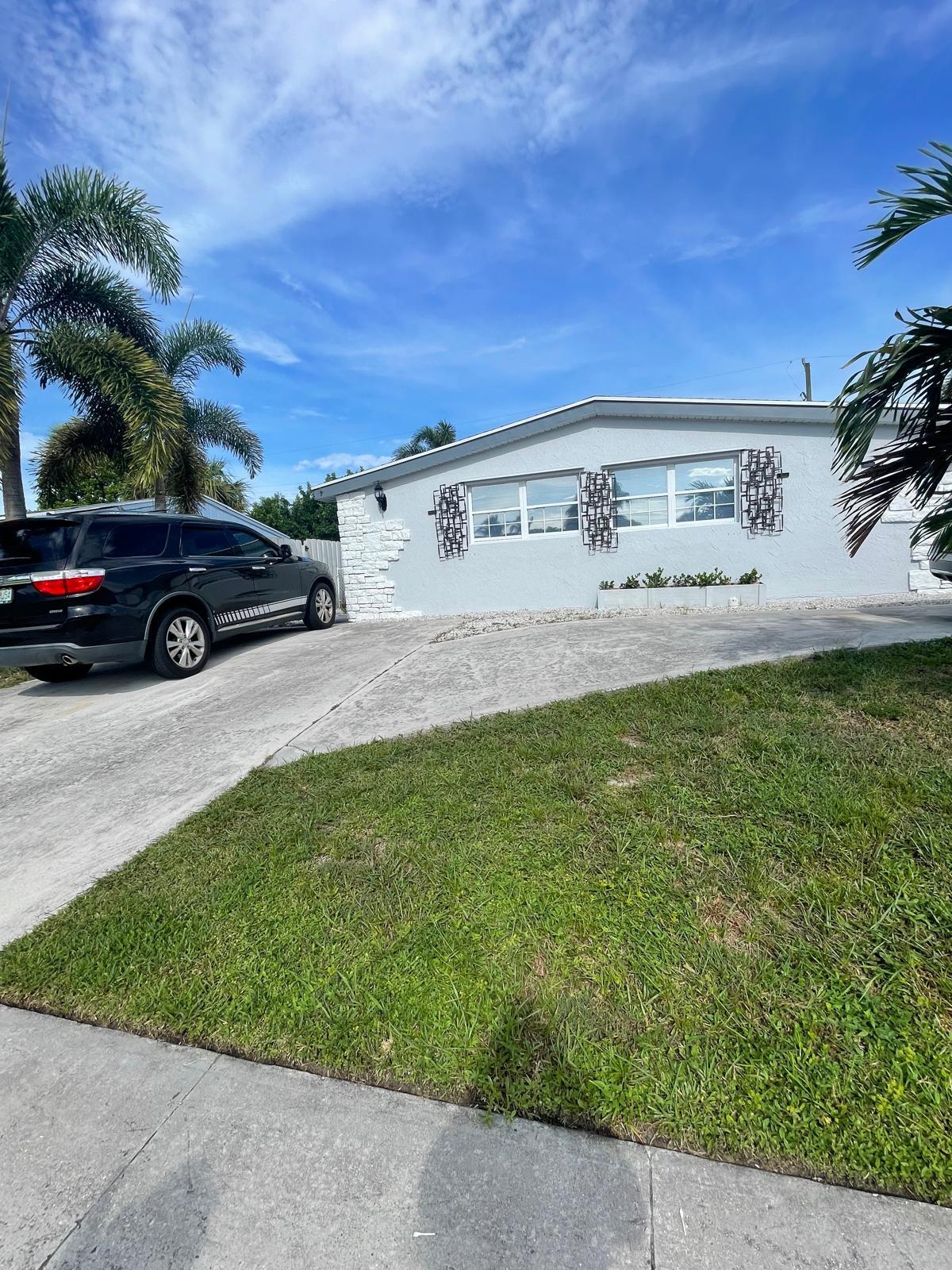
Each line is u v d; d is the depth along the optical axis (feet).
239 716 16.63
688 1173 4.63
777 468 29.12
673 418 30.30
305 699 17.58
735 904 7.13
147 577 20.59
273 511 115.14
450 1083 5.47
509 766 11.12
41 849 10.32
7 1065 6.04
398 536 35.83
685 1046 5.51
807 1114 4.89
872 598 27.63
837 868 7.47
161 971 7.06
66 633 18.49
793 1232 4.20
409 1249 4.25
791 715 12.03
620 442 31.27
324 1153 4.98
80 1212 4.65
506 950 6.80
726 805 8.96
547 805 9.58
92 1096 5.64
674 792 9.48
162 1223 4.53
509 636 23.97
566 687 15.97
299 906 7.88
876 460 12.59
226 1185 4.78
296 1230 4.43
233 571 24.48
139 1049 6.13
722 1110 4.98
